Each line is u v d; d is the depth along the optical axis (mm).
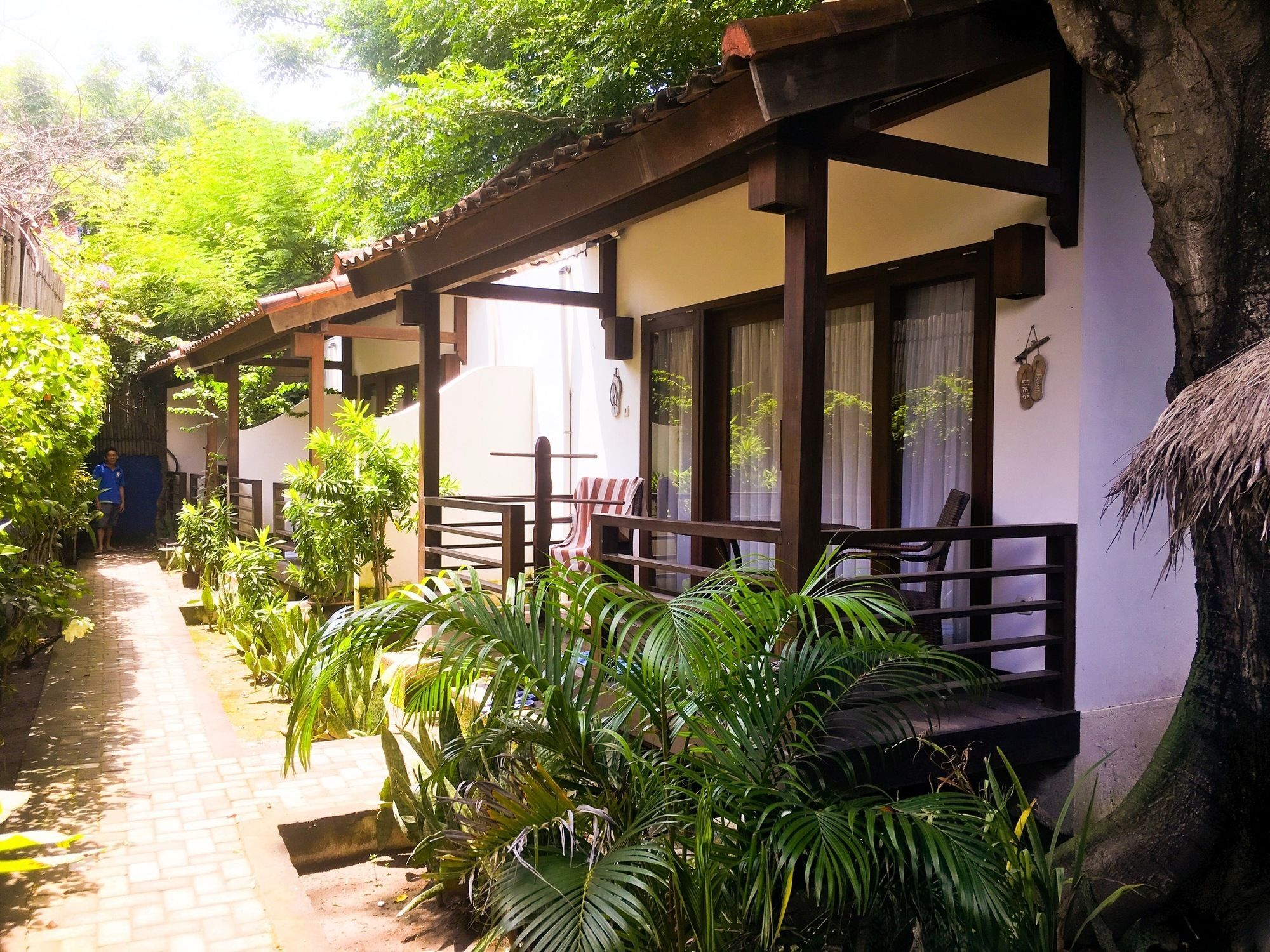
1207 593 4051
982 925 2703
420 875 4242
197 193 16750
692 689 3154
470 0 11430
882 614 3418
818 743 3627
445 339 10812
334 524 8422
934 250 5316
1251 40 3775
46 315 8664
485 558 6527
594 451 8328
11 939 3238
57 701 6324
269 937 3283
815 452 3908
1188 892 3971
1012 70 4703
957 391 5281
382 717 5684
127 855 3912
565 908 2621
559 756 3289
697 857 2715
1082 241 4555
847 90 3637
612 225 5266
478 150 11102
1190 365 4031
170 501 16734
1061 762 4613
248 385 14992
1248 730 3883
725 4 8156
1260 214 3822
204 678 6988
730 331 6863
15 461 4926
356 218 13797
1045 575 4699
